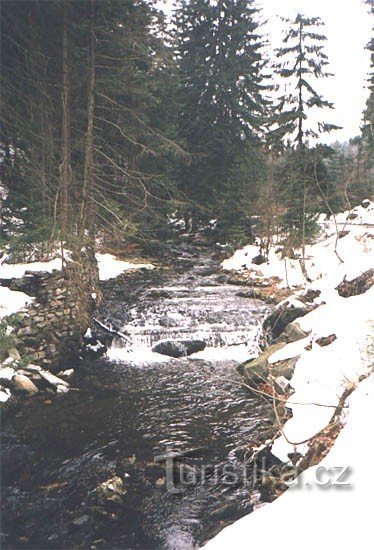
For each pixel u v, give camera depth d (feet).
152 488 19.60
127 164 48.78
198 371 34.91
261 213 74.28
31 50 37.22
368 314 29.19
